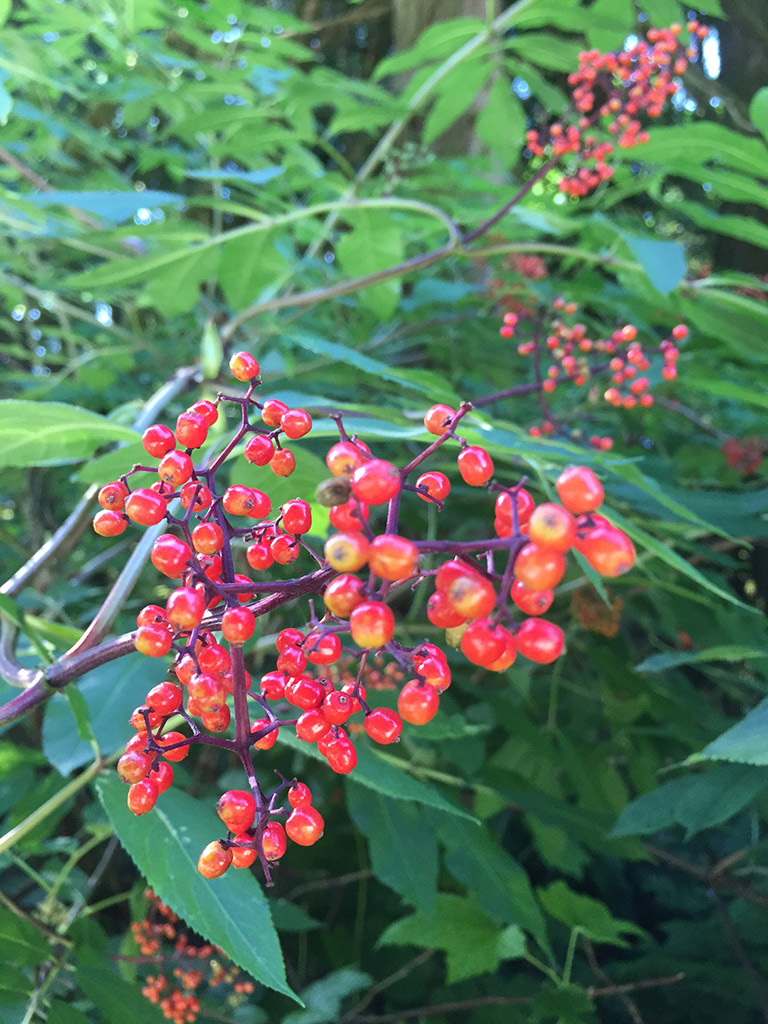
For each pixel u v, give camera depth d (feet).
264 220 1.07
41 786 0.88
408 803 0.91
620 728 1.22
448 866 0.88
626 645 1.32
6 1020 0.65
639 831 0.79
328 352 0.76
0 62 1.20
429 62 1.55
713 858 1.51
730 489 1.46
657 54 0.94
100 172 1.54
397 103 1.24
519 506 0.37
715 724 1.14
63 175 1.65
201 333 1.68
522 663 1.27
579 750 1.24
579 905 0.95
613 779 1.20
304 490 0.69
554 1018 0.95
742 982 1.16
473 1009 1.14
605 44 1.15
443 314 1.50
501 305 1.48
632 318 1.23
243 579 0.43
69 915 0.85
